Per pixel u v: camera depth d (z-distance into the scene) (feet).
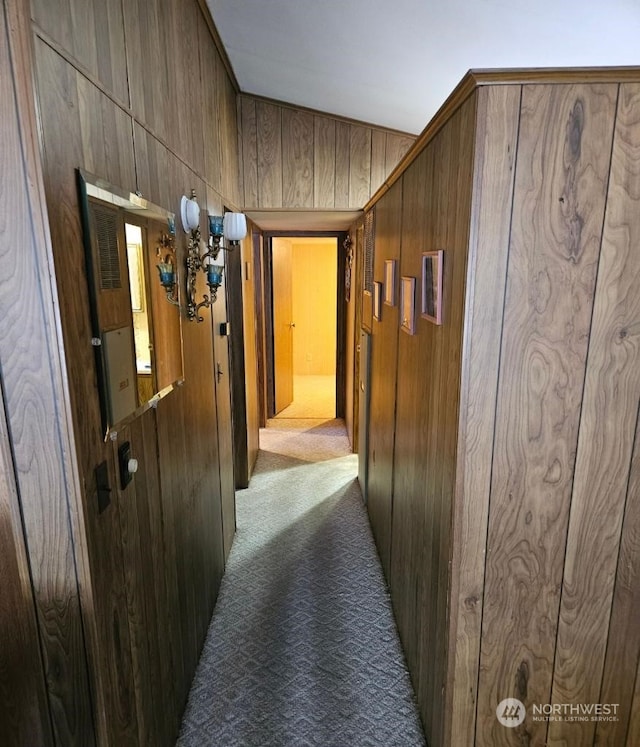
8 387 2.97
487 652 4.51
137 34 4.39
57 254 2.90
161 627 4.93
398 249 6.98
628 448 4.06
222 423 8.50
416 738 5.55
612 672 4.59
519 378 3.91
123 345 3.81
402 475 6.85
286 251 18.26
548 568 4.32
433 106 9.28
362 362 11.50
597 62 6.70
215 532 7.80
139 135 4.40
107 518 3.59
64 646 3.37
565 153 3.54
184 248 5.88
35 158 2.70
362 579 8.45
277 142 11.16
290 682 6.30
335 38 7.07
